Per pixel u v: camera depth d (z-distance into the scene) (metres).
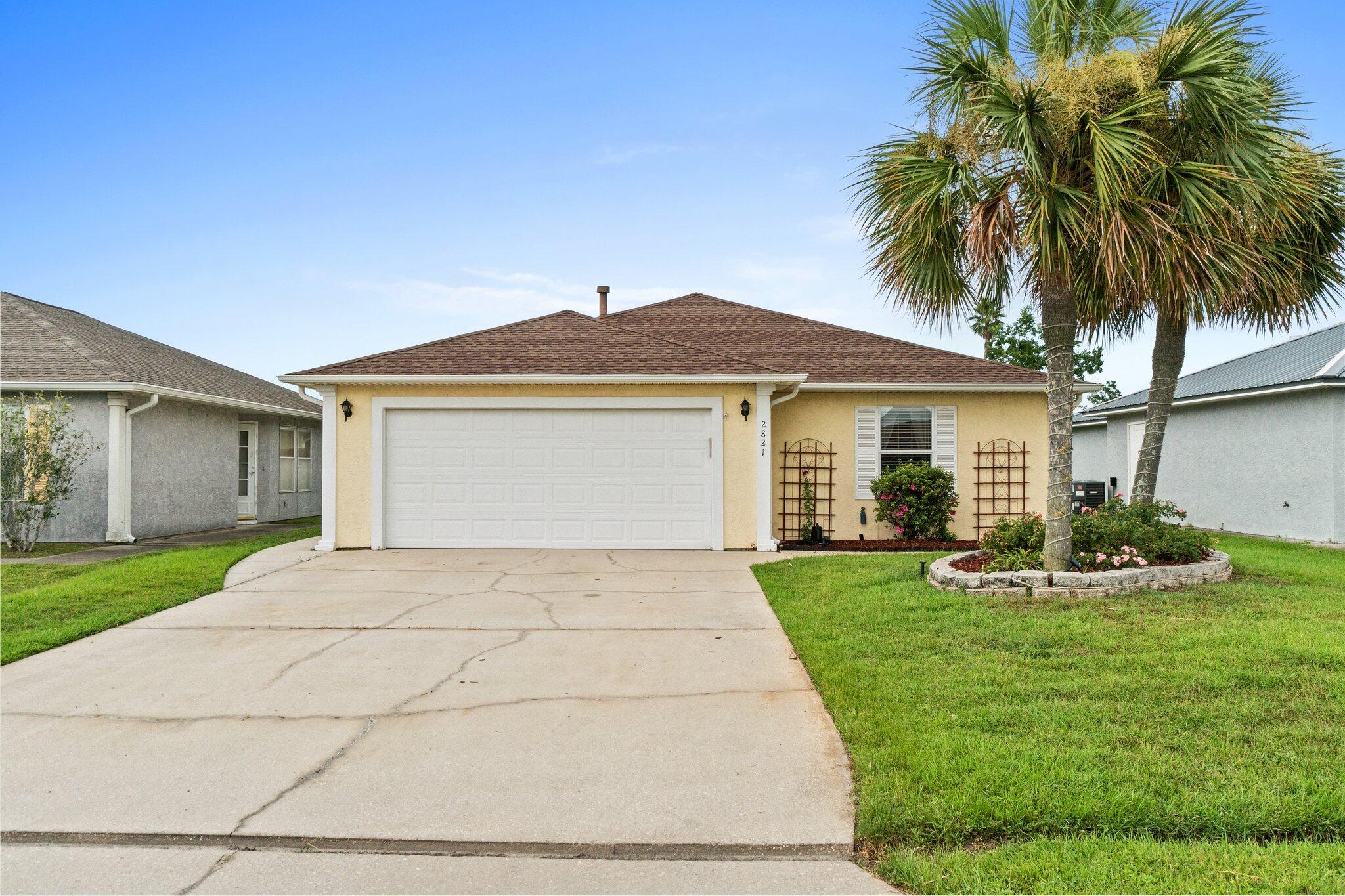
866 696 4.53
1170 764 3.49
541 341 12.31
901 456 12.91
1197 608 6.39
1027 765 3.48
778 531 12.81
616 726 4.30
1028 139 6.32
